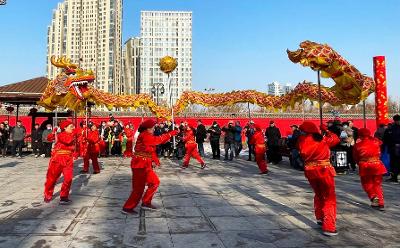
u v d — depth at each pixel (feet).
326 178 17.25
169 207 22.80
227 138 58.80
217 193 27.96
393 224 19.04
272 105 57.62
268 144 53.57
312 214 21.06
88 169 41.34
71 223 18.79
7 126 63.46
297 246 15.35
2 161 54.08
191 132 46.19
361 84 35.73
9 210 21.81
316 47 33.22
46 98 52.80
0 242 15.55
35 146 64.59
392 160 35.63
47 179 24.21
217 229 17.81
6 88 63.36
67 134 24.09
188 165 49.24
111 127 65.16
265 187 31.04
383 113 45.44
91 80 53.47
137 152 21.25
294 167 46.57
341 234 17.13
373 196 22.82
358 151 23.53
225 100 62.34
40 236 16.47
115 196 26.58
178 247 15.08
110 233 17.01
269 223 19.01
